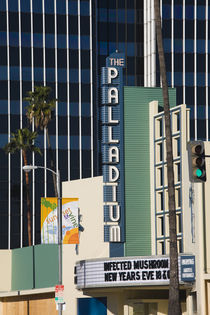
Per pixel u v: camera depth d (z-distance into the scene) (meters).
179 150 116.38
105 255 120.00
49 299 138.50
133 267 109.81
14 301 147.88
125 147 119.56
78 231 120.19
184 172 111.94
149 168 120.06
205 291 105.44
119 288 112.06
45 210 115.88
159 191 117.56
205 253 106.25
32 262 158.38
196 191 108.12
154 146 119.31
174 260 86.44
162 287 109.69
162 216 116.88
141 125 120.50
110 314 121.94
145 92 121.69
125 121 120.00
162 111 122.06
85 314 125.75
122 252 118.12
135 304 118.38
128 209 118.69
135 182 119.31
